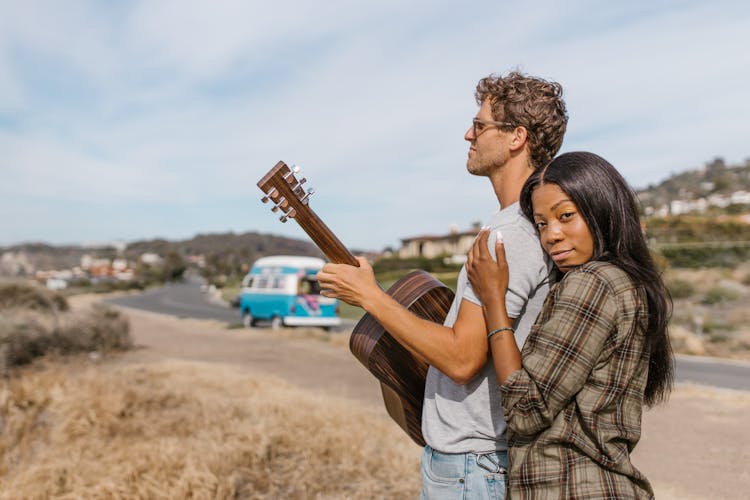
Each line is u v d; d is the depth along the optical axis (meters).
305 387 8.76
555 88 1.97
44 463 4.62
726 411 7.25
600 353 1.56
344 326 24.41
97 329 13.05
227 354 13.27
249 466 4.61
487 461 1.80
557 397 1.53
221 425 5.45
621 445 1.57
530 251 1.76
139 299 60.88
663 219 59.53
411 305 2.15
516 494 1.61
